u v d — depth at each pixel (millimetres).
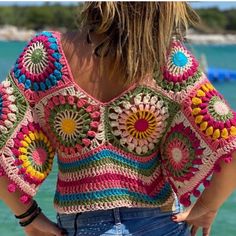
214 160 1993
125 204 2012
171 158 2066
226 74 21906
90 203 2004
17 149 2031
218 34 85500
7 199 2094
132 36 1965
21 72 2039
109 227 2010
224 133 1983
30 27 70875
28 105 2031
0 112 2031
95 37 2006
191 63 2031
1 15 73438
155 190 2080
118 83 1980
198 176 2025
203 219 2170
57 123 2023
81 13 2043
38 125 2053
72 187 2039
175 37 2045
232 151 1976
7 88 2043
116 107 1986
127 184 2029
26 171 2043
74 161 2031
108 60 1978
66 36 2039
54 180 3121
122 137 2008
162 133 2049
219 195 2047
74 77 1987
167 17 1990
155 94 1997
